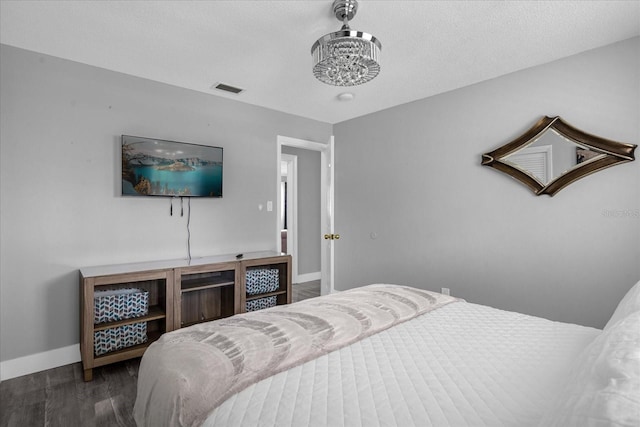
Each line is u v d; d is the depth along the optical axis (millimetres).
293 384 1089
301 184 5535
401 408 948
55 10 2021
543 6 1968
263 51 2535
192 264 2926
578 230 2559
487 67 2801
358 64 1847
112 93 2887
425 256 3543
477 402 976
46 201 2596
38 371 2533
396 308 1851
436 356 1295
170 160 3146
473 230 3164
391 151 3865
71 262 2697
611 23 2148
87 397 2174
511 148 2873
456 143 3281
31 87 2533
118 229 2926
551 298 2691
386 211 3920
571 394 773
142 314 2684
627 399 608
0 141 2418
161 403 1088
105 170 2855
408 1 1910
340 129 4484
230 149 3621
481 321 1700
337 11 1954
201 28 2221
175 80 3107
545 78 2713
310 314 1719
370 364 1229
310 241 5699
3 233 2434
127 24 2176
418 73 2916
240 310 3180
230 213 3635
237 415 936
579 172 2535
